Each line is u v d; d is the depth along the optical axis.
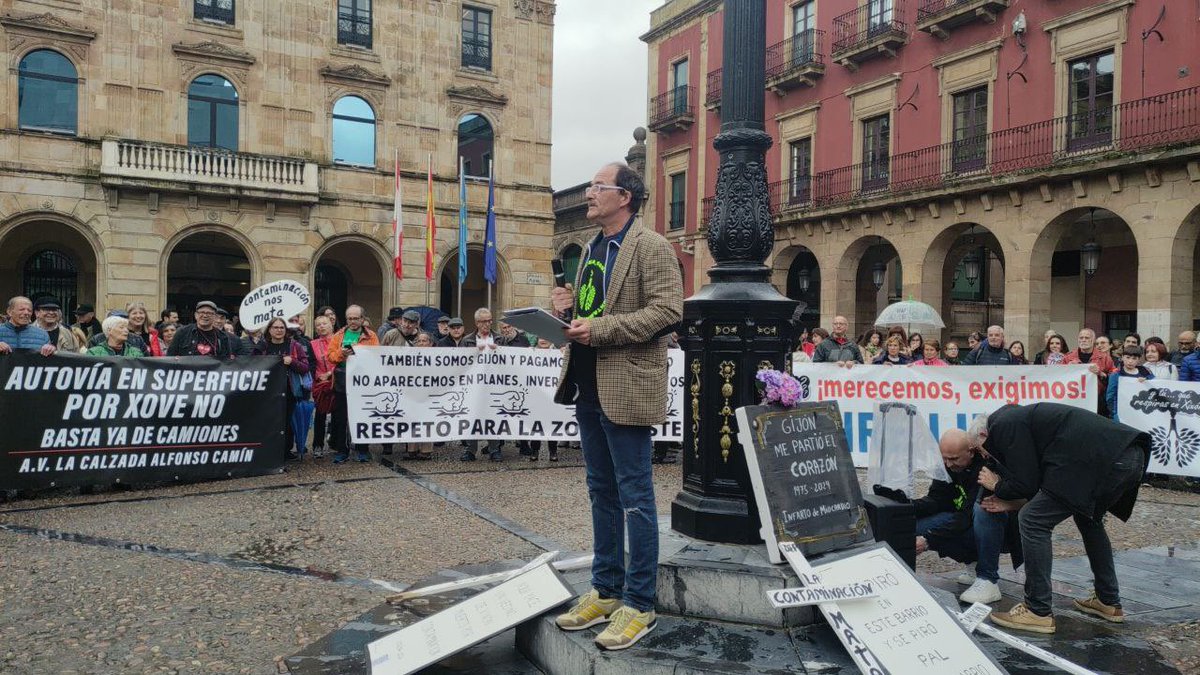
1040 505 4.21
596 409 3.60
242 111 22.20
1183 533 6.68
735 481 4.23
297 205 22.73
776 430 3.98
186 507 7.22
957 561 5.16
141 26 20.84
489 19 25.92
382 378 9.86
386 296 24.20
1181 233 15.37
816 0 23.91
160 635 4.09
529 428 10.30
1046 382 9.27
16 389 7.54
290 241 22.72
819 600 3.40
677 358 10.63
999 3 18.64
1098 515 4.34
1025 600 4.29
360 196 23.64
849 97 22.89
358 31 23.84
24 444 7.54
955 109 20.19
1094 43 17.02
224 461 8.64
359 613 4.45
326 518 6.79
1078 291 20.14
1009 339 18.33
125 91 20.66
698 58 27.80
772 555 3.75
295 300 9.79
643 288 3.40
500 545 5.96
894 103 21.53
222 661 3.78
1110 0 16.64
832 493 4.04
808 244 23.69
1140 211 15.92
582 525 6.64
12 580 4.96
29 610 4.43
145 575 5.11
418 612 4.42
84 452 7.82
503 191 25.92
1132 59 16.33
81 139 20.08
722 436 4.26
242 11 22.17
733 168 4.48
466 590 4.80
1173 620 4.40
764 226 4.43
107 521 6.64
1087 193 16.83
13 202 19.38
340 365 9.98
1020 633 4.14
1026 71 18.41
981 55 19.30
